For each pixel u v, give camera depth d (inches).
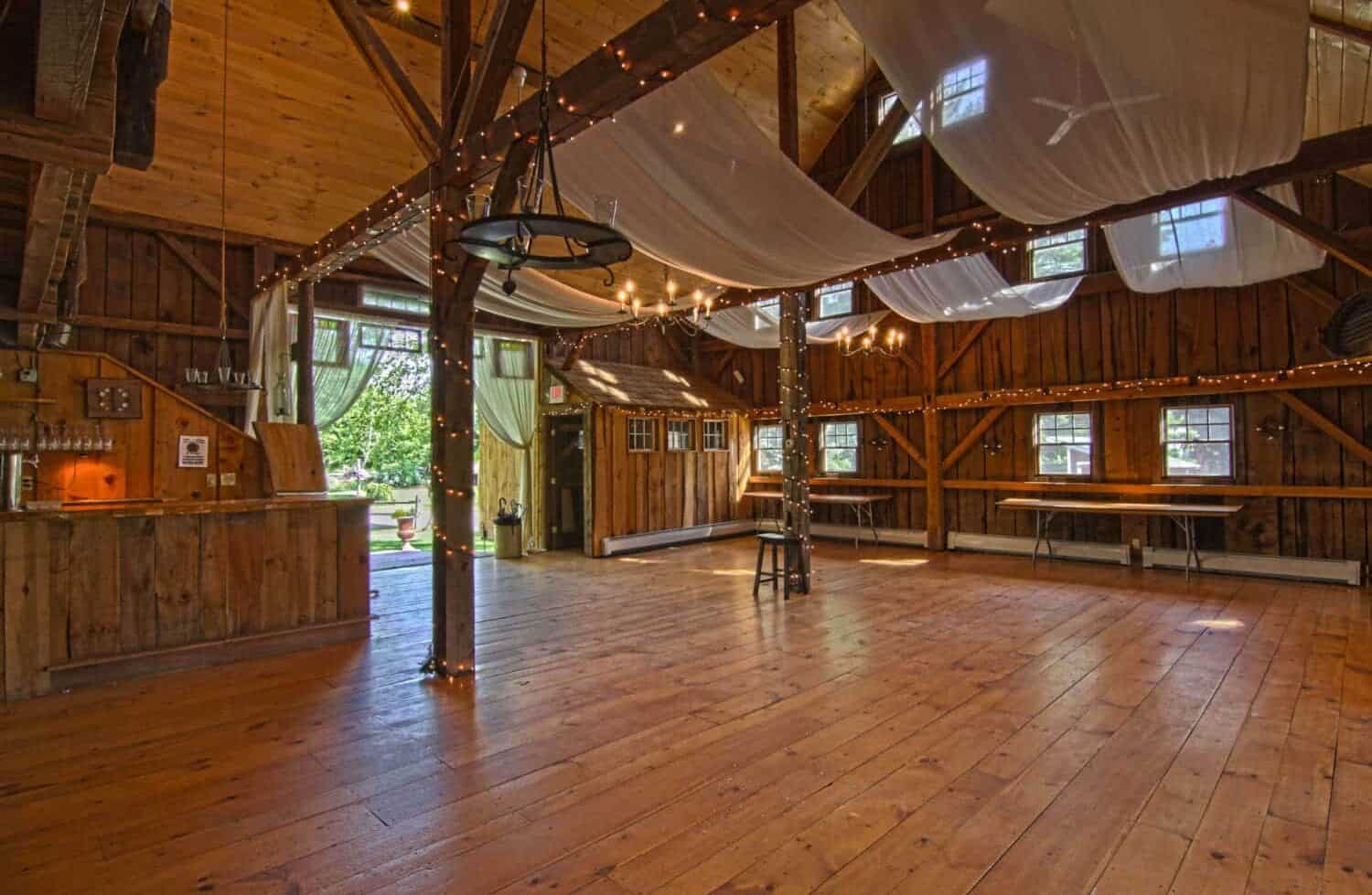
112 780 105.9
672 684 147.8
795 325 245.8
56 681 146.0
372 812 96.1
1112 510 263.4
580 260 114.3
